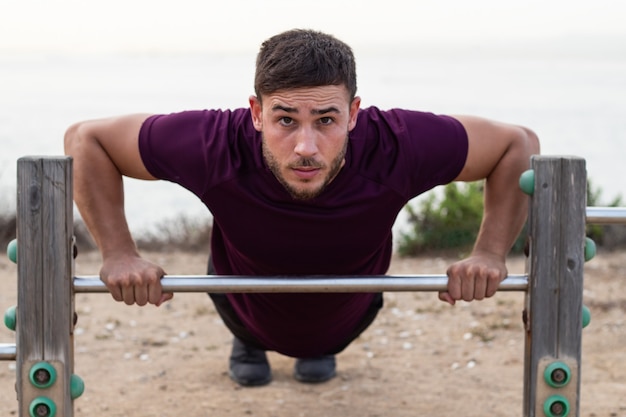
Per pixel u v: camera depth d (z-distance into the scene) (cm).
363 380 500
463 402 466
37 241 278
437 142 305
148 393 477
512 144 314
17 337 281
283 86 264
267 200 302
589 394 477
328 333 366
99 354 542
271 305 347
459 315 626
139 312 636
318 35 273
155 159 306
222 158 300
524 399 296
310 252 317
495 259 306
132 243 311
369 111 311
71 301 284
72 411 288
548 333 288
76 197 312
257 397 472
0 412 446
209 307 652
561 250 286
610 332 584
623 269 762
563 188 284
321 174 272
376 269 347
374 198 302
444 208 870
